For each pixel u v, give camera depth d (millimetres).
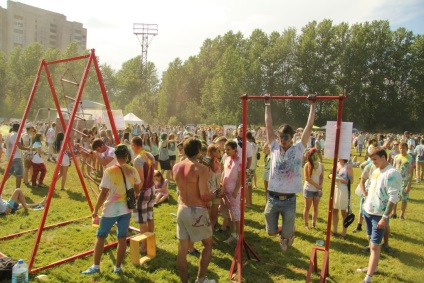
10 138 9555
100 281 4910
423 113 64688
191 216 4449
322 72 63219
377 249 4941
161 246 6250
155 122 64312
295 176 4762
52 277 4945
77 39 129375
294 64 65125
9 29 111375
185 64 78375
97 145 6449
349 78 62312
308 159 7336
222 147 7773
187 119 67562
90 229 6961
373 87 62594
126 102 88562
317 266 5621
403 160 8391
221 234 6941
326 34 63219
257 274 5297
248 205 9188
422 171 15117
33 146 10555
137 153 5793
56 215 7789
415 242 6906
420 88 63000
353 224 7953
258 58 65875
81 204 8797
